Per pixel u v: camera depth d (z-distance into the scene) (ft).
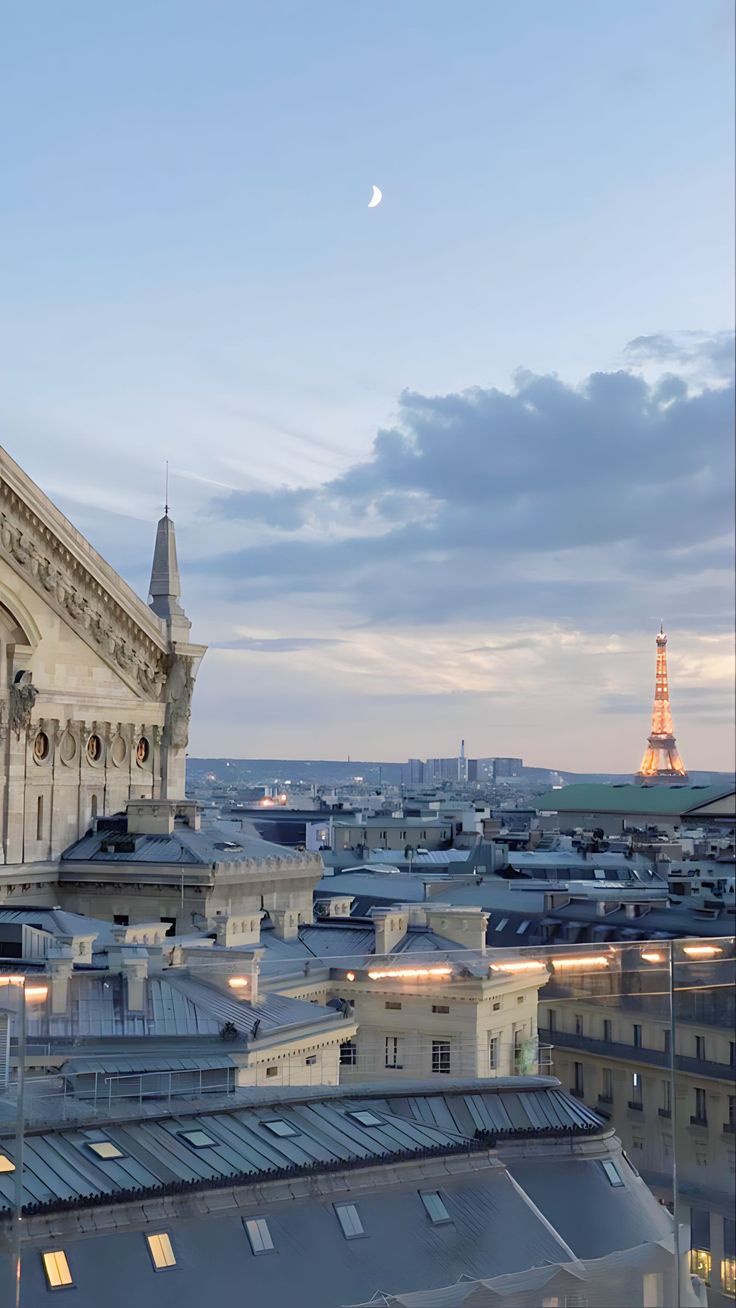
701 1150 194.18
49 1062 215.72
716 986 202.90
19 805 399.24
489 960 254.27
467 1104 184.03
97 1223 145.48
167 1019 241.76
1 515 398.21
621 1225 174.40
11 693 400.47
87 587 426.51
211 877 385.91
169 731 455.22
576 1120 185.68
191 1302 144.46
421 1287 155.33
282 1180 156.76
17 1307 138.21
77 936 289.12
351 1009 277.85
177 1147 160.35
